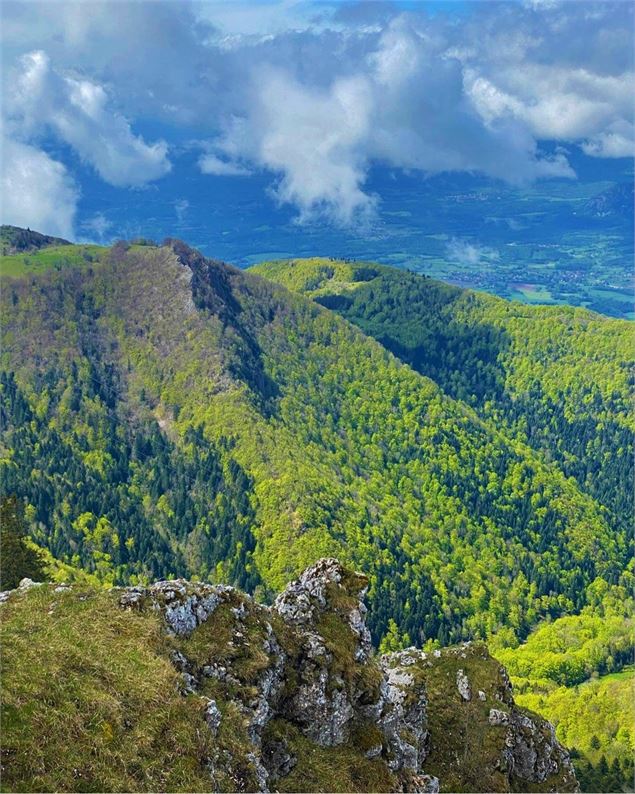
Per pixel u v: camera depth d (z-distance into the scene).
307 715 41.06
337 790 37.75
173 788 28.48
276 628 44.12
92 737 28.44
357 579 50.38
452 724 60.47
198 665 37.75
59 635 33.69
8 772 25.73
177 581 41.81
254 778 32.59
